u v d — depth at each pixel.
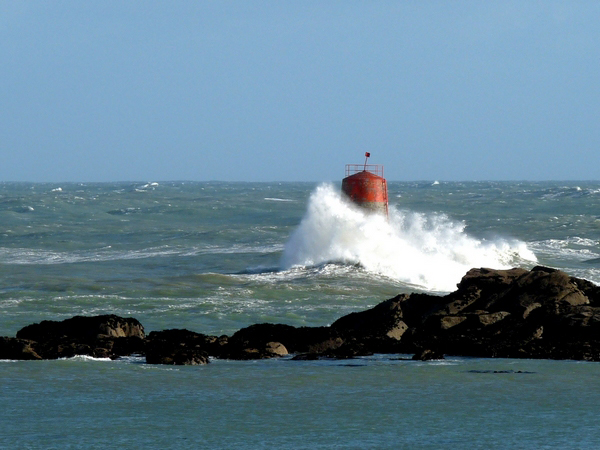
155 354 68.50
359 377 62.06
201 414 51.56
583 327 71.75
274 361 69.62
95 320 78.25
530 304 75.50
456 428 48.50
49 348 71.31
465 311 77.62
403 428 48.50
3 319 96.88
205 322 95.62
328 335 75.62
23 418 50.38
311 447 45.03
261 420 50.22
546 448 44.78
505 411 52.12
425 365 66.56
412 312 80.31
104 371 63.91
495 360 68.56
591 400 54.75
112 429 48.12
